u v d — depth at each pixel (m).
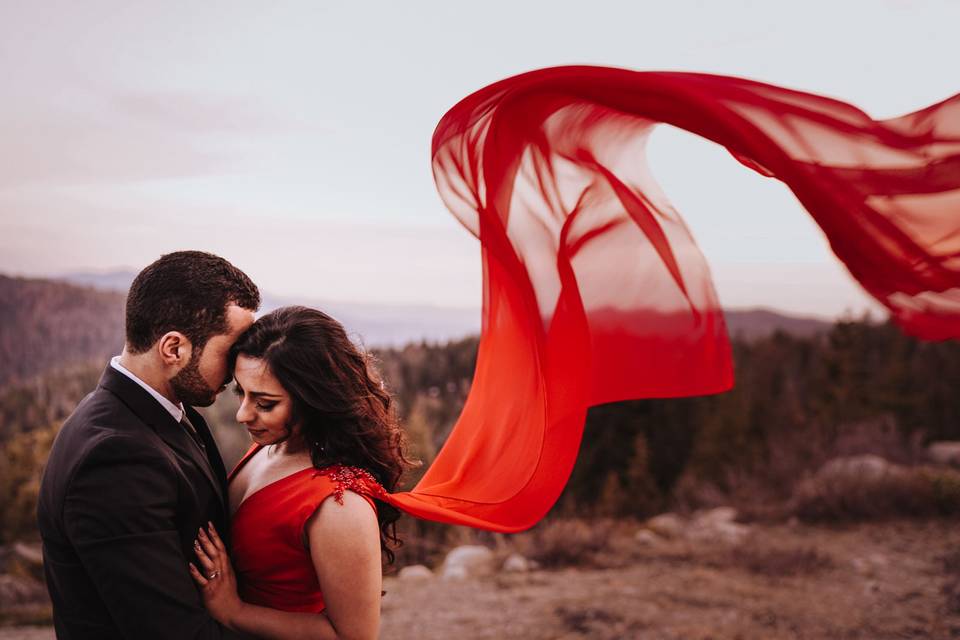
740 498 10.28
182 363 1.84
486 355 2.52
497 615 5.84
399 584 6.97
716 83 2.12
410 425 14.95
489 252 2.47
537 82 2.20
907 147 2.05
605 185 2.50
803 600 6.06
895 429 12.51
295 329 1.89
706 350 2.57
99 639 1.78
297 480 1.91
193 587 1.77
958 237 2.03
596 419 22.78
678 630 5.39
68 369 43.81
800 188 2.09
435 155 2.22
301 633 1.83
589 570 7.04
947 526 8.17
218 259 1.94
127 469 1.72
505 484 2.39
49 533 1.80
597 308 2.51
